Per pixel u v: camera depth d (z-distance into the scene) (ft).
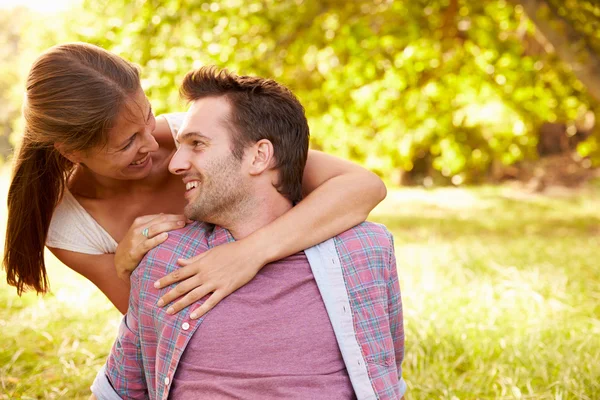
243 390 6.14
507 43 28.12
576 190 53.42
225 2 22.02
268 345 6.26
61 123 6.88
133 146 7.29
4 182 51.80
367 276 6.71
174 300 6.43
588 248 23.32
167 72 20.61
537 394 10.46
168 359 6.37
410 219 38.58
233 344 6.26
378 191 7.24
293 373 6.23
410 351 12.16
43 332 13.46
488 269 19.24
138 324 6.70
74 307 15.25
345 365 6.41
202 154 6.54
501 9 28.25
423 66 28.78
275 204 6.88
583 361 11.50
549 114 30.42
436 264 19.88
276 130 6.69
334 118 31.14
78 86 6.86
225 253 6.46
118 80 7.04
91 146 7.07
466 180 63.62
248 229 6.80
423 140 37.50
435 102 32.14
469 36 28.07
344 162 7.84
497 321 13.79
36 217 7.83
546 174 57.98
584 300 16.11
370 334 6.57
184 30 21.67
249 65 22.50
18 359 12.23
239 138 6.56
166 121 8.63
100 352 12.54
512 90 29.76
